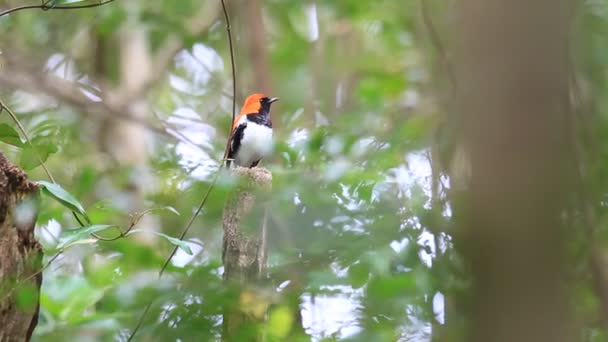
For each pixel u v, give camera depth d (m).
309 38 23.20
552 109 4.81
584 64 13.31
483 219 4.75
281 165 12.34
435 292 9.70
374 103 14.33
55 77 20.61
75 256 10.91
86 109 20.47
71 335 10.03
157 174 13.16
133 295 9.42
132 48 22.98
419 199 10.63
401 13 19.34
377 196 10.70
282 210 10.45
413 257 10.20
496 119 4.81
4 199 7.59
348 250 10.08
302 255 10.21
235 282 8.84
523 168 4.72
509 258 4.64
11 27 19.84
